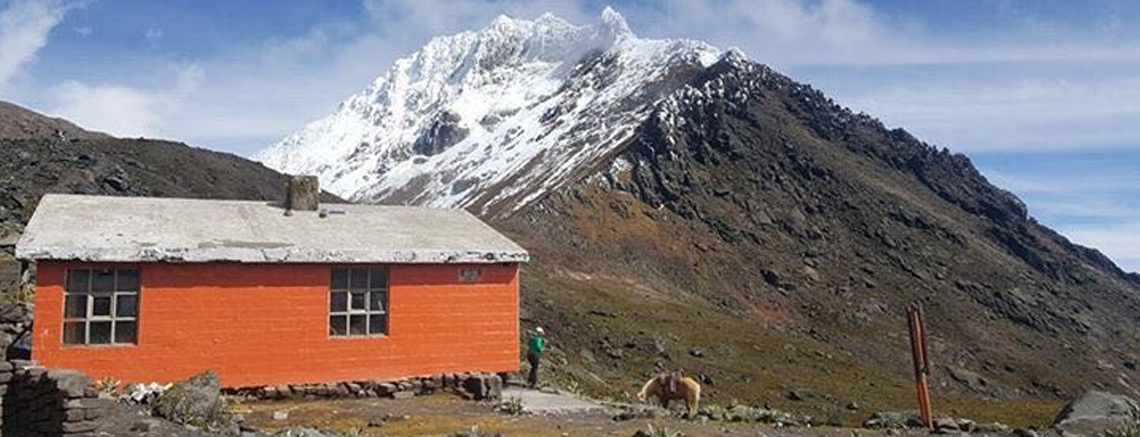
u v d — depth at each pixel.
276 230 23.98
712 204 133.62
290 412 20.28
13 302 23.22
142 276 20.97
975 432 19.62
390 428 18.47
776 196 140.12
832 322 103.06
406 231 25.92
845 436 18.27
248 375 22.05
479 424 18.98
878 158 177.88
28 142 67.00
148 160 73.44
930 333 104.94
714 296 105.56
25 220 49.44
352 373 23.36
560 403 23.16
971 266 134.62
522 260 25.97
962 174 185.88
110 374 20.39
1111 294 151.12
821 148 165.00
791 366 65.94
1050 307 128.12
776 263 118.88
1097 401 22.94
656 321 73.94
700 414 21.56
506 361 25.70
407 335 24.20
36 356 19.61
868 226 137.00
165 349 21.08
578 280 92.94
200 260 21.39
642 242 117.31
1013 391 87.00
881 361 88.44
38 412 14.84
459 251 24.91
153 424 15.33
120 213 22.98
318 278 23.12
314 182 26.53
